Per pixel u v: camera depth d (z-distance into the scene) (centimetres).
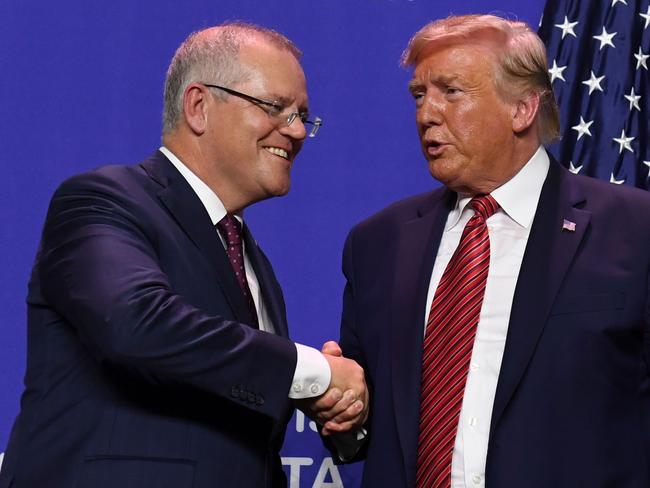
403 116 321
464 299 212
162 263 197
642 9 315
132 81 322
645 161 306
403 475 210
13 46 321
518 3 322
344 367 202
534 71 219
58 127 320
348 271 239
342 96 322
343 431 209
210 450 192
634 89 309
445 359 210
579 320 203
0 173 317
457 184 221
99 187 200
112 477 186
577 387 200
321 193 320
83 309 182
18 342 313
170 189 208
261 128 212
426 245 226
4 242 315
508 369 202
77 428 191
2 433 310
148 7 324
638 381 205
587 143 307
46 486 190
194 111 214
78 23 323
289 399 196
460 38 218
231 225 218
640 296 204
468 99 216
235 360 184
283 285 317
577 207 218
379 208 320
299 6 324
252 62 214
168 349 179
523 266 210
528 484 195
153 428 190
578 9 314
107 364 189
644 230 211
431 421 208
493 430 200
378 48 323
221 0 324
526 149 222
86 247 189
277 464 217
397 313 220
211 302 200
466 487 202
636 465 200
